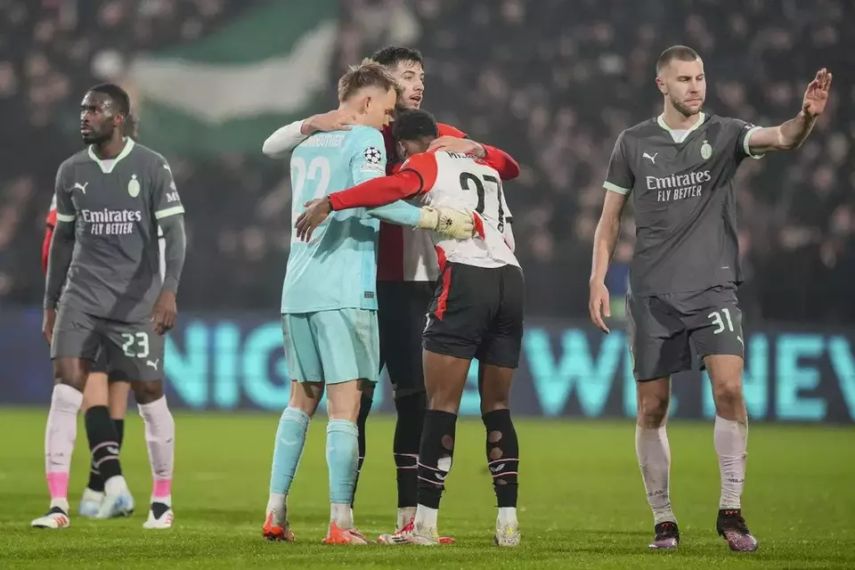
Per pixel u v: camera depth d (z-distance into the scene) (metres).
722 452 21.75
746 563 19.44
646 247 22.47
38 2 81.75
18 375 65.31
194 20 83.12
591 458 46.03
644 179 22.41
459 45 81.06
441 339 21.34
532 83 79.19
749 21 79.94
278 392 63.88
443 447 21.47
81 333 26.56
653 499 22.22
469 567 18.48
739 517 21.59
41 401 65.12
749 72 78.88
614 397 63.41
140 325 26.78
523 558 19.62
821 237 67.75
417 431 23.34
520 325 21.97
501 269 21.55
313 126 22.36
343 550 20.39
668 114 22.55
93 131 26.38
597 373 63.44
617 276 64.69
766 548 21.80
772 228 68.44
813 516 30.02
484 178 21.94
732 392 21.58
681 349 22.27
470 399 64.38
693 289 22.03
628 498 34.09
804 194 70.38
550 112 77.62
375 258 22.16
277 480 22.30
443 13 81.81
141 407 26.78
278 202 73.75
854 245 68.38
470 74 79.31
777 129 21.62
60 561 19.23
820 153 72.56
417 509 21.72
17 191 74.81
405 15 81.88
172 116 82.25
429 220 21.02
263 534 22.27
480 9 81.56
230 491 35.31
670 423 62.69
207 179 77.12
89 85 80.69
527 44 80.69
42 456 44.81
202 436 53.00
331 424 21.81
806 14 79.81
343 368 21.69
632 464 43.97
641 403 22.42
